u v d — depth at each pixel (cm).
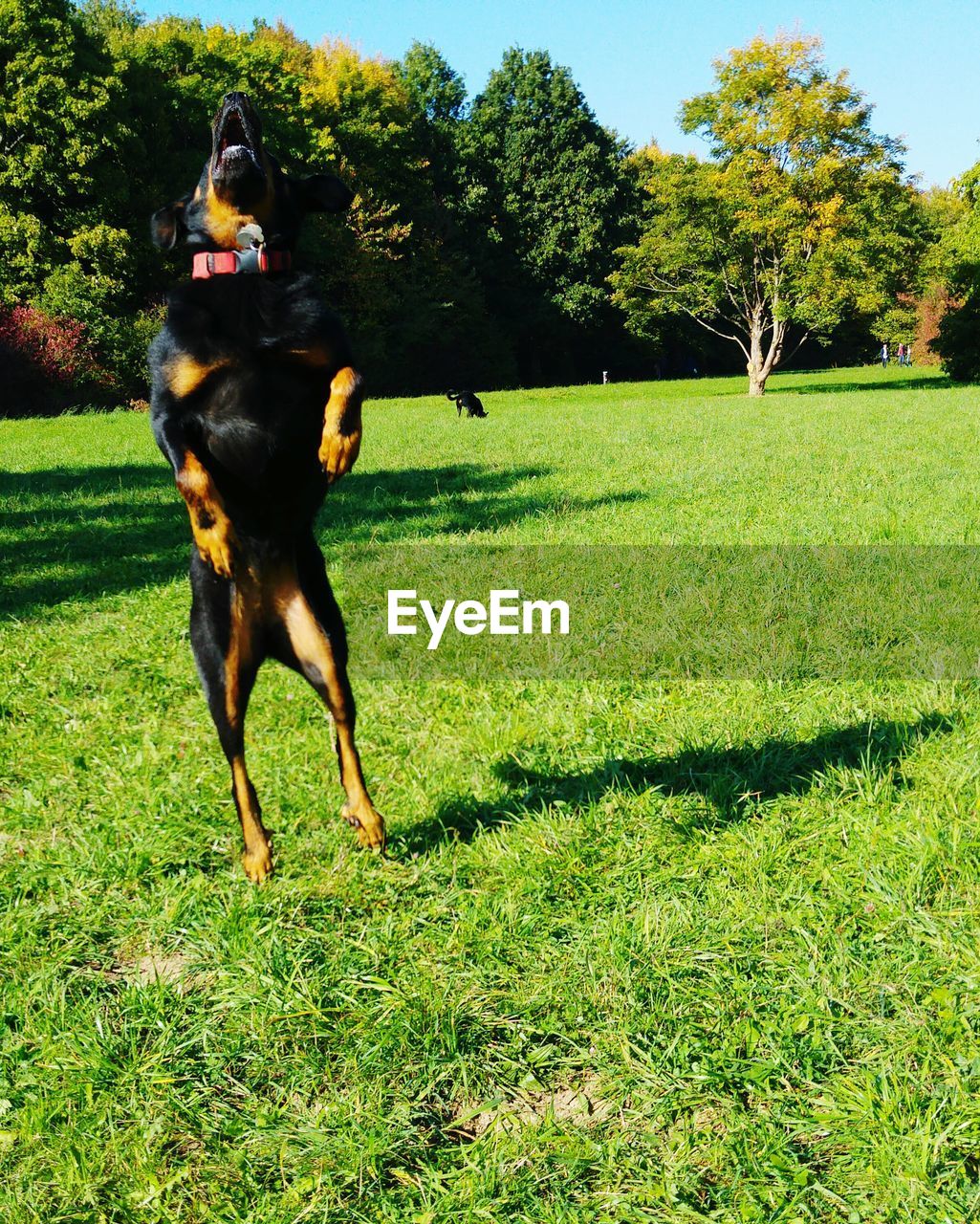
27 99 3331
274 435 316
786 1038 253
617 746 439
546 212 5544
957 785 374
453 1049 258
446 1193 217
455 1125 243
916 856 325
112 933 323
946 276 4000
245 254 317
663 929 297
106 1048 264
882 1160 216
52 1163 231
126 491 1272
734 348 6756
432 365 5150
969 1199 207
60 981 296
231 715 322
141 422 2397
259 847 322
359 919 321
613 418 2317
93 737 481
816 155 3372
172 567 848
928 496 981
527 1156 227
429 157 5541
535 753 435
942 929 290
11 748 472
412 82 5828
